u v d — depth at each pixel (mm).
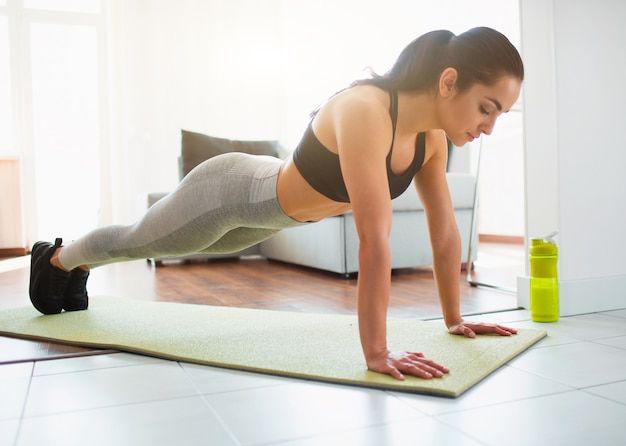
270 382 1129
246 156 1473
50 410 986
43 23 5215
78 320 1763
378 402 999
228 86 5500
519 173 4887
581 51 1890
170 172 5340
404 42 5184
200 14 5410
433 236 1471
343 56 5531
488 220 5297
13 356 1368
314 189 1289
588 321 1720
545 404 980
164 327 1638
